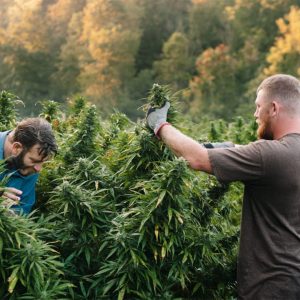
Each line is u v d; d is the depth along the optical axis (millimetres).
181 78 55031
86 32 60219
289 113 3295
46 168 4004
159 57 62344
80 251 3350
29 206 3574
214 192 3848
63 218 3465
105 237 3371
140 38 59969
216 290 3705
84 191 3447
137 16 61281
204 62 50344
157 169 3438
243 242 3254
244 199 3297
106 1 59969
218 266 3641
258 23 53062
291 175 3135
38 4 62500
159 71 56312
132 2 61844
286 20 51812
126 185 3621
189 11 59406
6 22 67000
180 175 3133
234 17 54625
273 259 3129
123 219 3279
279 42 42656
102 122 4914
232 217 4699
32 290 2918
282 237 3139
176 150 3305
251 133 7613
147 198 3221
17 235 2854
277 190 3150
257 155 3156
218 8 57500
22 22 61500
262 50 51781
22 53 60094
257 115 3420
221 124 9125
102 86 55844
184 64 55250
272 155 3141
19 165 3436
